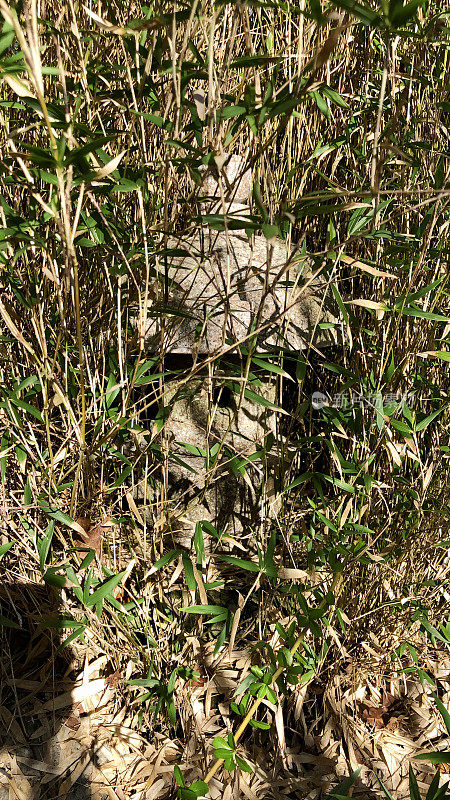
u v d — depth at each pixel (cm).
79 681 156
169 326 133
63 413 139
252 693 121
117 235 122
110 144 137
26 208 143
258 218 105
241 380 126
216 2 93
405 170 141
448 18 127
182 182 155
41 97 82
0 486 147
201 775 143
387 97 143
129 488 143
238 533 175
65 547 138
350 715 161
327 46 89
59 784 141
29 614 149
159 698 147
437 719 164
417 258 146
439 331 159
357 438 158
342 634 163
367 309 156
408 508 156
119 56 134
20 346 147
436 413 142
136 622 152
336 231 158
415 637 172
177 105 98
